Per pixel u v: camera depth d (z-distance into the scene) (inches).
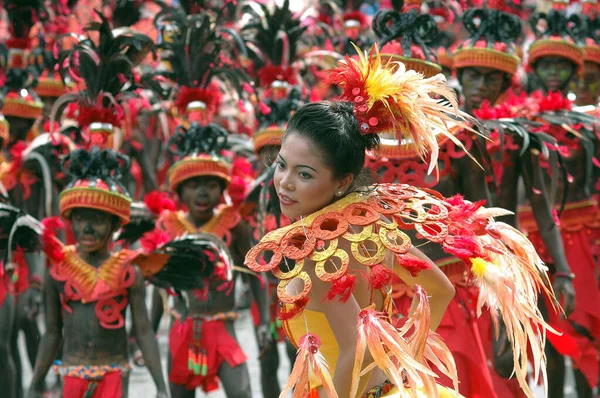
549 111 351.3
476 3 353.1
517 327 181.5
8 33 529.0
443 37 478.0
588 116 349.7
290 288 178.5
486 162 294.5
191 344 352.8
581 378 372.2
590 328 363.9
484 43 330.3
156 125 512.7
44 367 311.6
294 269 172.9
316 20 540.4
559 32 398.0
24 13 489.7
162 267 323.3
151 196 370.9
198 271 326.3
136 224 356.2
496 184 301.7
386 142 290.5
